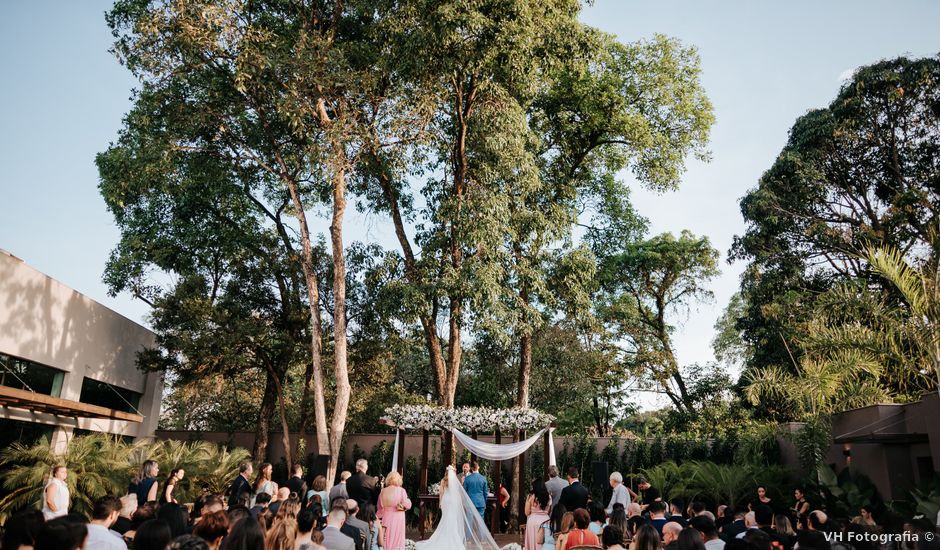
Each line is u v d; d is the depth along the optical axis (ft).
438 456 69.77
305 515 16.47
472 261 57.52
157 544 12.85
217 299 75.31
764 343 82.79
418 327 72.90
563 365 83.66
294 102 55.88
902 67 86.12
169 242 73.82
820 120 88.99
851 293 41.09
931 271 33.27
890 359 38.96
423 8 56.49
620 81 73.26
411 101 58.75
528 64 61.00
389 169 65.77
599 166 79.77
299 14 63.67
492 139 57.82
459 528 39.19
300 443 73.46
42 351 53.83
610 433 106.22
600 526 23.13
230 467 60.34
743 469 52.49
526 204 67.46
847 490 42.32
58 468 29.07
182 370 71.20
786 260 86.99
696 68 74.79
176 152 61.31
